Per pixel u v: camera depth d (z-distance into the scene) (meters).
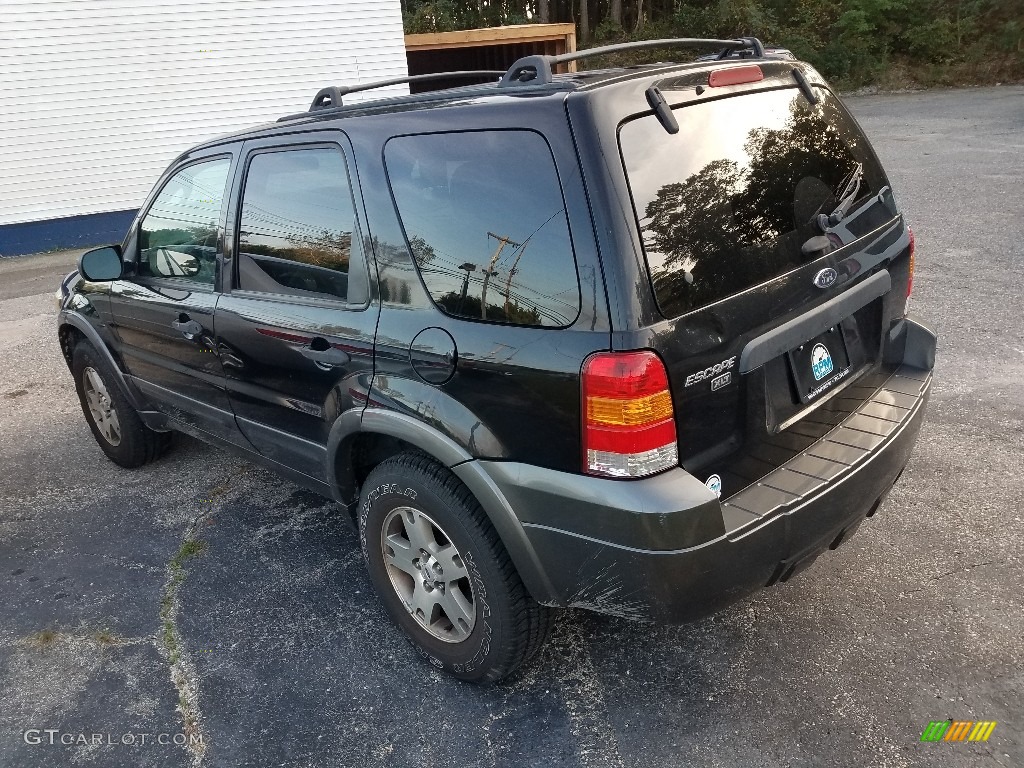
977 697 2.38
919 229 7.75
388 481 2.56
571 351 2.01
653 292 1.96
